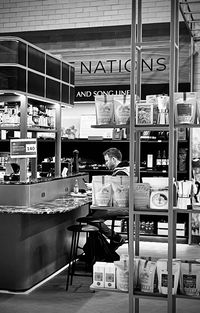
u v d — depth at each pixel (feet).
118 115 13.06
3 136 28.78
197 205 12.50
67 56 31.14
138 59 14.25
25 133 21.31
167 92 29.40
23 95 21.18
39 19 31.96
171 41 12.59
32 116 23.43
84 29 30.81
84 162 30.94
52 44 31.45
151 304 17.20
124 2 30.35
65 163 30.30
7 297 17.74
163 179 12.92
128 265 12.78
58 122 25.59
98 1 30.81
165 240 28.43
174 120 12.55
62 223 21.95
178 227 28.32
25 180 20.62
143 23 29.78
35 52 22.21
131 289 12.59
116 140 29.19
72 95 27.63
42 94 23.02
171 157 12.40
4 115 23.11
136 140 14.12
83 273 21.11
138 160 14.11
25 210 18.13
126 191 12.95
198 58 28.48
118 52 30.32
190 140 27.35
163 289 12.48
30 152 20.18
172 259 12.64
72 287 19.02
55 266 21.25
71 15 31.35
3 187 19.36
